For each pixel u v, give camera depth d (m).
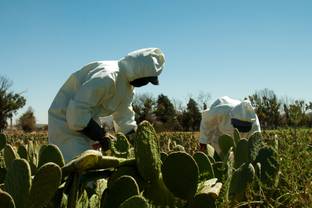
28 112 51.50
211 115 5.59
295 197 1.69
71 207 1.34
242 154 2.17
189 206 1.53
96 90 3.53
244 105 5.12
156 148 1.64
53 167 1.20
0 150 2.92
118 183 1.45
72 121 3.50
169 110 41.28
